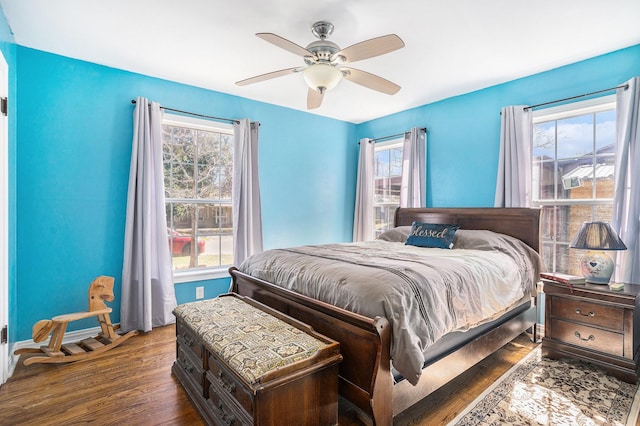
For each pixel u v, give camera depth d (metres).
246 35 2.53
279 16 2.25
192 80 3.44
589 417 1.80
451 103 3.90
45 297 2.82
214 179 3.87
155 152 3.24
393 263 2.12
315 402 1.54
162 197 3.27
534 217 3.00
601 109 2.89
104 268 3.09
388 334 1.54
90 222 3.02
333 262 2.19
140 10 2.20
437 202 4.06
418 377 1.51
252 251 3.88
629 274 2.50
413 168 4.10
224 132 3.88
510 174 3.28
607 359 2.26
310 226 4.62
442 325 1.76
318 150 4.68
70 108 2.92
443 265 2.12
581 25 2.36
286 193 4.37
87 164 3.00
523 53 2.80
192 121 3.59
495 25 2.36
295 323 1.92
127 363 2.46
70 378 2.23
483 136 3.62
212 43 2.66
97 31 2.47
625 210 2.57
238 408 1.51
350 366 1.68
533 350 2.70
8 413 1.84
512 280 2.51
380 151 4.91
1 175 2.19
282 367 1.43
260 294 2.49
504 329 2.43
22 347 2.68
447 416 1.81
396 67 3.09
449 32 2.46
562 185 3.14
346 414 1.87
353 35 2.50
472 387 2.12
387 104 4.18
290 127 4.39
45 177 2.80
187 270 3.68
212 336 1.76
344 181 5.00
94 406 1.91
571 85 2.99
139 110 3.14
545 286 2.58
